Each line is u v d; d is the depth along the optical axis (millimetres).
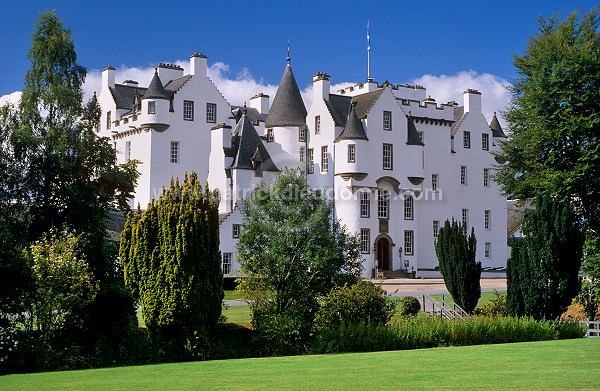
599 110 50062
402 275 67250
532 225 35844
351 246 41094
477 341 32406
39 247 28078
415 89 77812
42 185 48094
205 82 71750
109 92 76062
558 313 36000
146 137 68688
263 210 38469
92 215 47125
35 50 53219
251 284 34812
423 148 72062
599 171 48719
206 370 23812
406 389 18219
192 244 29531
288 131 69812
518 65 53531
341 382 19734
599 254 41188
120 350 28266
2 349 25906
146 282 29750
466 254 40094
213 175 67938
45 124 51406
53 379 22203
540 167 52375
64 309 27766
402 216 68375
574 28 52750
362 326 31328
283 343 31094
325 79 69000
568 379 19625
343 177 65562
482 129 78438
